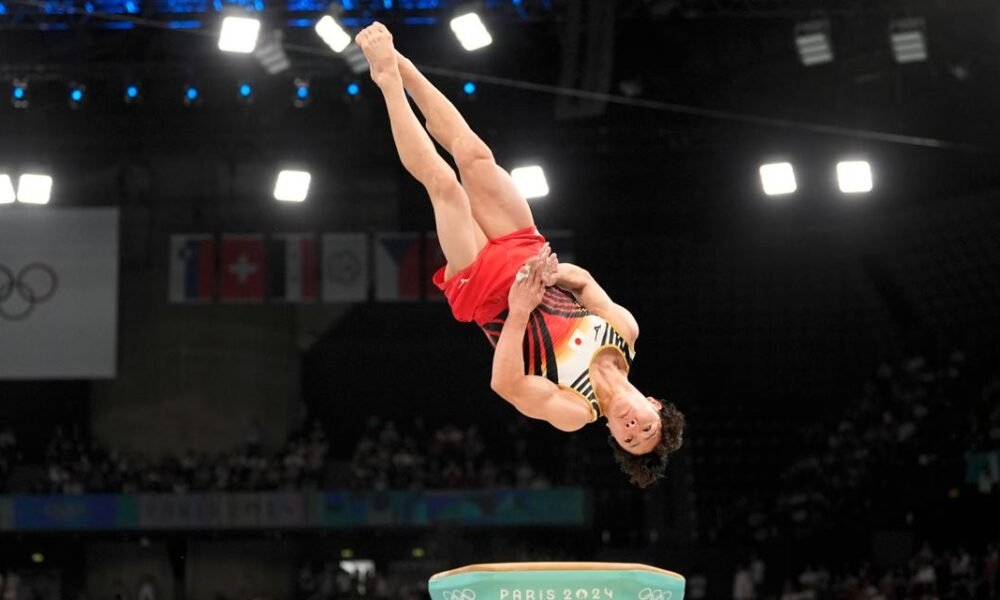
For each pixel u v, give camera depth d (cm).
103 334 2281
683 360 2814
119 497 2244
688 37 2088
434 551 2348
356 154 2348
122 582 2380
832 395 2756
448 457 2447
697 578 2228
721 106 2181
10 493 2273
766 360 2798
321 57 1838
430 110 617
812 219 2738
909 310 2722
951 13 1742
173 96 2127
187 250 2389
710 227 2773
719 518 2497
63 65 1858
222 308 2458
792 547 2358
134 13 1688
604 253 2822
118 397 2428
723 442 2694
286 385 2547
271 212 2519
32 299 2291
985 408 2288
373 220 2564
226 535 2328
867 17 1789
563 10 1733
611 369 570
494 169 608
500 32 1936
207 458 2350
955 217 2600
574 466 2517
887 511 2267
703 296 2827
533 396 542
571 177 2647
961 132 2423
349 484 2434
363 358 2941
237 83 1916
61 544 2472
